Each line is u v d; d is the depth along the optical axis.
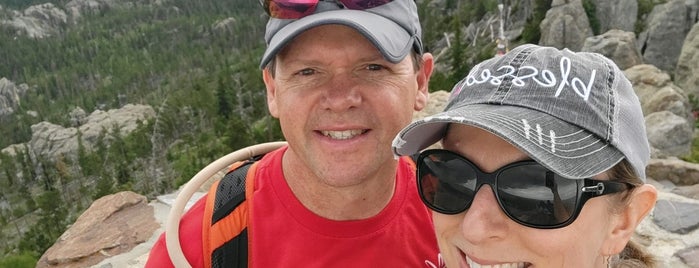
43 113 138.00
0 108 147.50
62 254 5.92
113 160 85.69
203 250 2.63
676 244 5.08
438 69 61.88
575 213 1.85
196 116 93.94
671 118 24.42
